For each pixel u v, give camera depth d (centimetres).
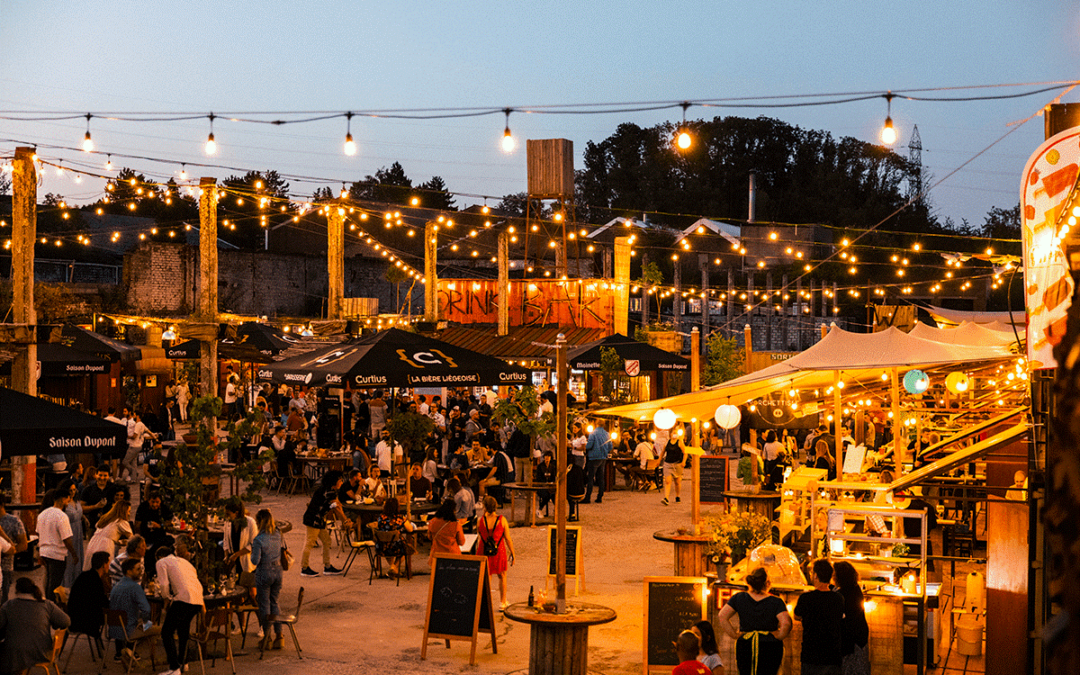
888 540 991
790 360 1473
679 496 2336
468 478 1905
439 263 5191
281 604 1341
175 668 986
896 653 941
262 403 2894
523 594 1396
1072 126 774
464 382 1644
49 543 1205
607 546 1764
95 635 1052
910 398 1819
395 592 1413
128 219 5359
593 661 1091
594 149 9081
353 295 5131
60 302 4197
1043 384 781
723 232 5391
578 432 2305
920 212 7850
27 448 902
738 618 873
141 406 3297
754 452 1662
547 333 3766
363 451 2048
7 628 900
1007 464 1043
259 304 4800
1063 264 706
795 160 8338
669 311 5519
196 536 1113
